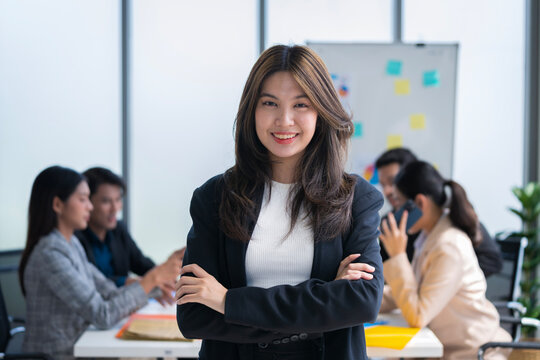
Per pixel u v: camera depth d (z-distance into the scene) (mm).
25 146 4109
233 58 4402
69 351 2396
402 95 4258
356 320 1267
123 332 2189
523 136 4586
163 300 2678
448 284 2191
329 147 1364
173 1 4352
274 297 1261
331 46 4223
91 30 4246
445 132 4285
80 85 4238
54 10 4164
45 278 2357
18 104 4082
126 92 4301
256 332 1276
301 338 1319
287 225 1351
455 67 4270
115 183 3127
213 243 1370
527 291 4199
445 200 2340
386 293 2502
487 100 4547
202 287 1281
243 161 1387
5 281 4012
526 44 4551
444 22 4504
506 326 2793
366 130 4254
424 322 2158
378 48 4238
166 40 4359
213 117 4414
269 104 1321
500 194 4590
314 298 1259
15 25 4059
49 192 2447
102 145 4301
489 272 2881
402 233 2256
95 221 3127
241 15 4398
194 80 4391
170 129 4395
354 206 1380
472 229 2311
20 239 4102
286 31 4430
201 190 1416
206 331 1292
